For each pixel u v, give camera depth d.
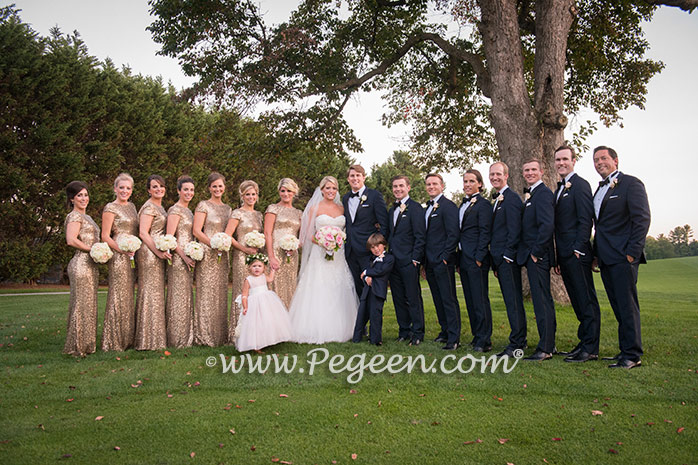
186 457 2.69
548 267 4.89
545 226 4.77
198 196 22.20
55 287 18.86
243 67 12.40
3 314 9.29
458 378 4.14
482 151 15.93
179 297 5.71
